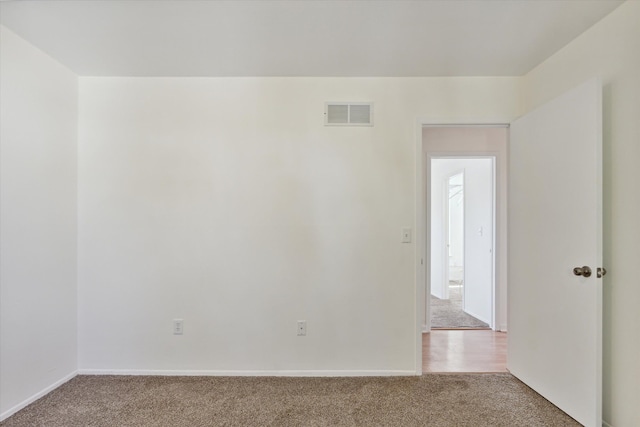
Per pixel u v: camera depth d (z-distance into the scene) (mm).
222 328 2504
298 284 2508
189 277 2508
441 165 5234
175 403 2096
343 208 2512
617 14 1731
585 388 1801
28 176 2082
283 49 2137
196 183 2516
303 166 2520
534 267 2225
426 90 2520
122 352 2500
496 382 2375
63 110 2355
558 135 2010
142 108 2514
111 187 2506
